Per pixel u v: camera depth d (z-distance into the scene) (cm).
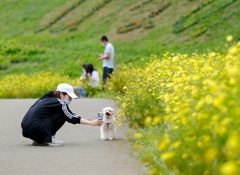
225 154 525
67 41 5972
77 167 895
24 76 3341
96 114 1694
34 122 1125
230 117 501
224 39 4481
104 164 911
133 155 961
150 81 1203
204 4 5350
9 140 1223
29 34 6544
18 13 7250
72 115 1143
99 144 1130
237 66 619
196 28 5000
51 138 1126
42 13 7012
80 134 1284
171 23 5441
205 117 549
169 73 1137
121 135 1233
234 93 512
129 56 5022
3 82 3238
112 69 2517
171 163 646
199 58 1223
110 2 6538
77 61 5203
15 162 947
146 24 5631
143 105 1149
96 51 5512
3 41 5906
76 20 6412
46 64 5234
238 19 4775
